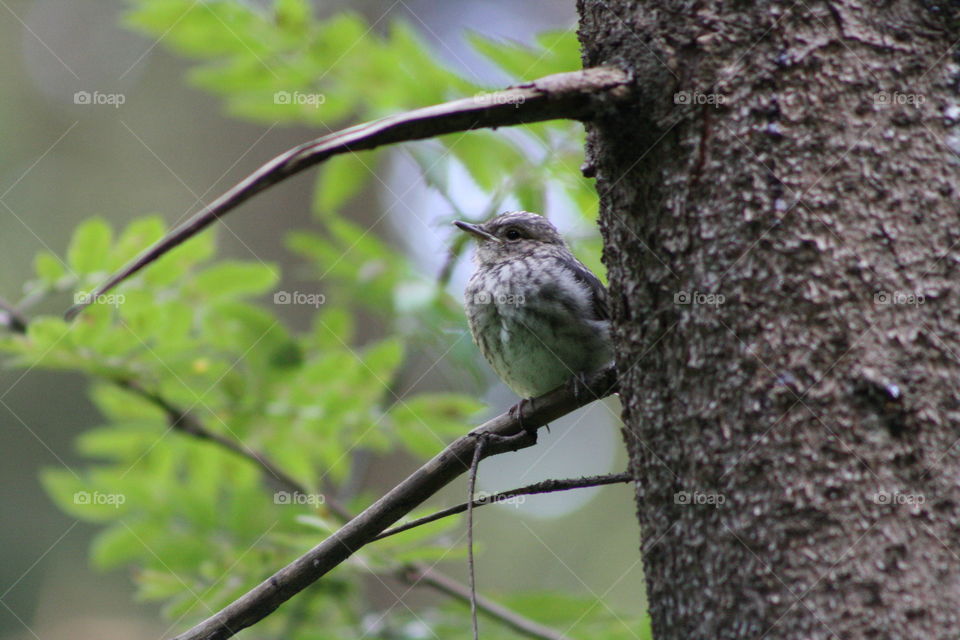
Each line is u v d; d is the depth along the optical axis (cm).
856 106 456
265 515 967
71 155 2225
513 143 993
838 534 421
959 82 464
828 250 443
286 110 1026
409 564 923
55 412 2023
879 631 410
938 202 450
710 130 467
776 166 454
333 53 982
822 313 438
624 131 488
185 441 1045
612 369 614
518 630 903
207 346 1017
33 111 2264
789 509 429
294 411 1029
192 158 2202
